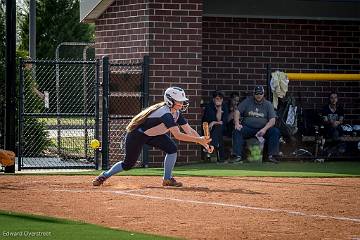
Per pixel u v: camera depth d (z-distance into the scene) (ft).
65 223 88.79
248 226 88.33
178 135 123.03
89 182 132.77
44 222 89.35
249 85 191.21
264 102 173.17
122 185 127.54
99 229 85.15
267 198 111.86
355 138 180.45
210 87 189.47
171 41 173.47
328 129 179.83
